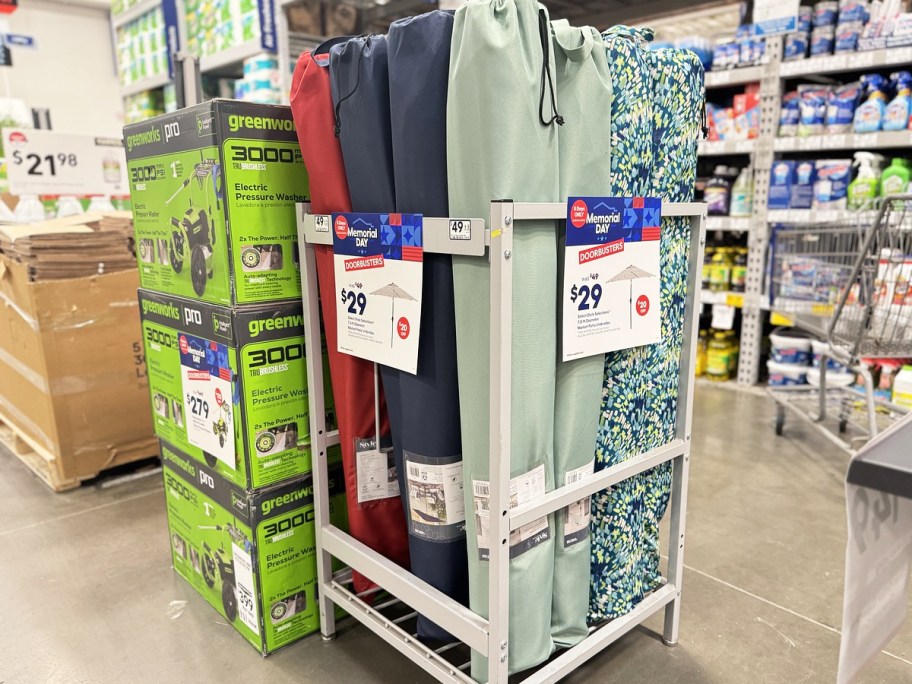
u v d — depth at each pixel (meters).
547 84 1.11
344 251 1.34
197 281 1.58
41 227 2.62
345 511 1.74
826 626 1.72
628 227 1.26
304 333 1.58
